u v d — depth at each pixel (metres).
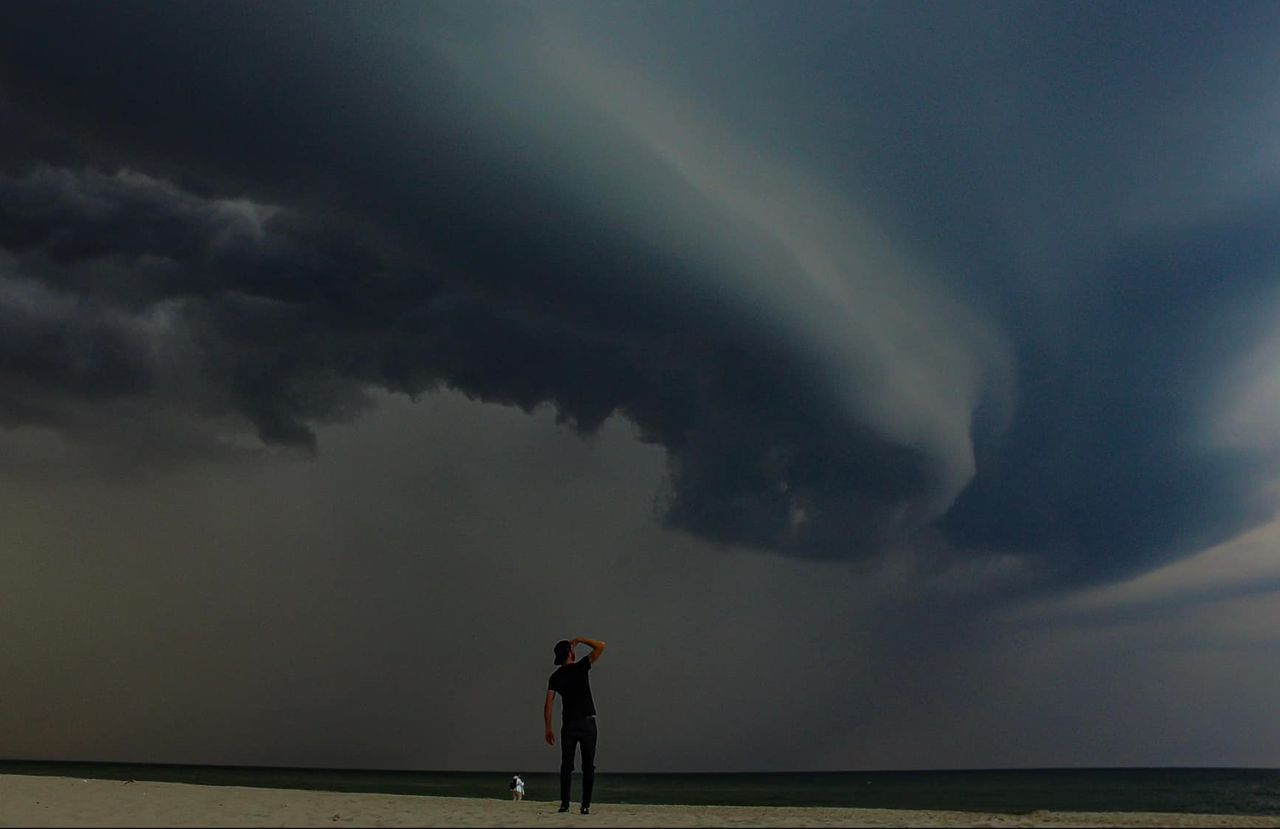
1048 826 11.70
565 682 12.05
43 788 15.77
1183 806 28.30
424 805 14.65
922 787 55.56
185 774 67.31
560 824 10.14
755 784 71.12
